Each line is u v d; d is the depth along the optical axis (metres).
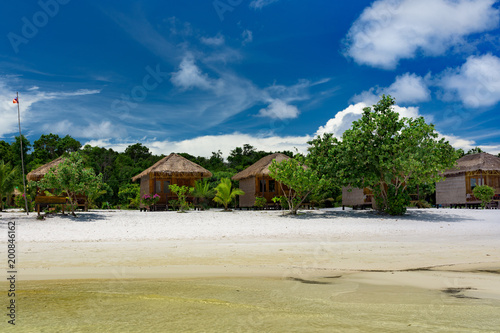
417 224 18.38
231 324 4.58
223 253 10.19
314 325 4.52
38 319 4.79
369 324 4.53
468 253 10.05
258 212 24.72
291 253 10.18
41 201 18.86
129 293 6.15
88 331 4.33
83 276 7.50
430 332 4.23
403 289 6.38
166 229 15.72
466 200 31.67
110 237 13.54
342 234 14.95
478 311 5.07
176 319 4.78
